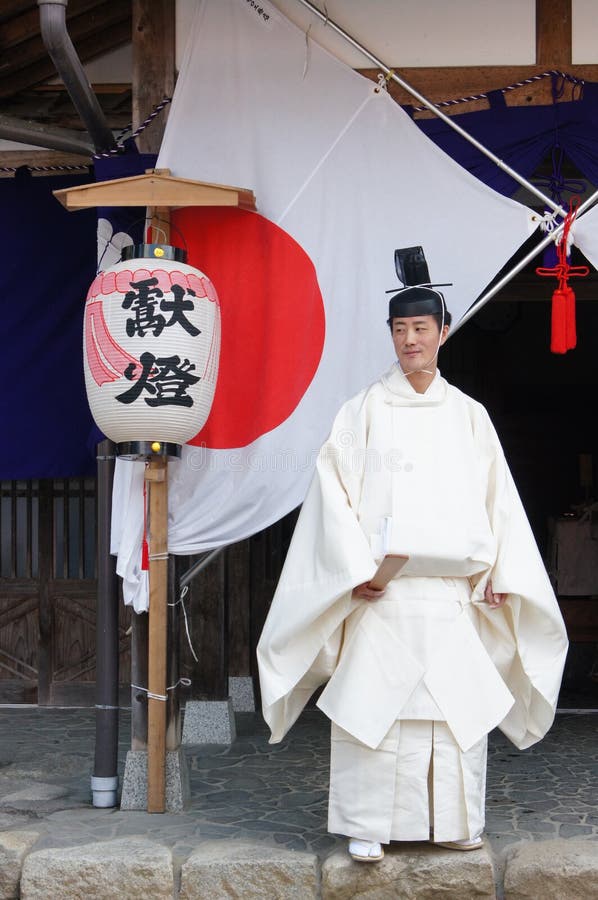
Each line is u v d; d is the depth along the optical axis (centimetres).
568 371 911
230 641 652
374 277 415
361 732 329
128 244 427
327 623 340
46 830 379
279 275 418
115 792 414
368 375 412
